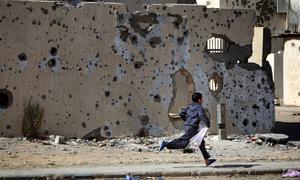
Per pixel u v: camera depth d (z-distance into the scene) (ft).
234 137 81.35
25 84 74.38
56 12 75.72
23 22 74.38
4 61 73.77
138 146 73.05
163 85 79.87
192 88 81.51
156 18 79.71
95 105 77.00
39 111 74.64
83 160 62.95
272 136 78.38
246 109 83.92
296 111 133.28
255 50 103.24
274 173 57.57
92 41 77.00
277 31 177.68
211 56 82.43
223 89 82.74
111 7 77.82
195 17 81.35
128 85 78.38
